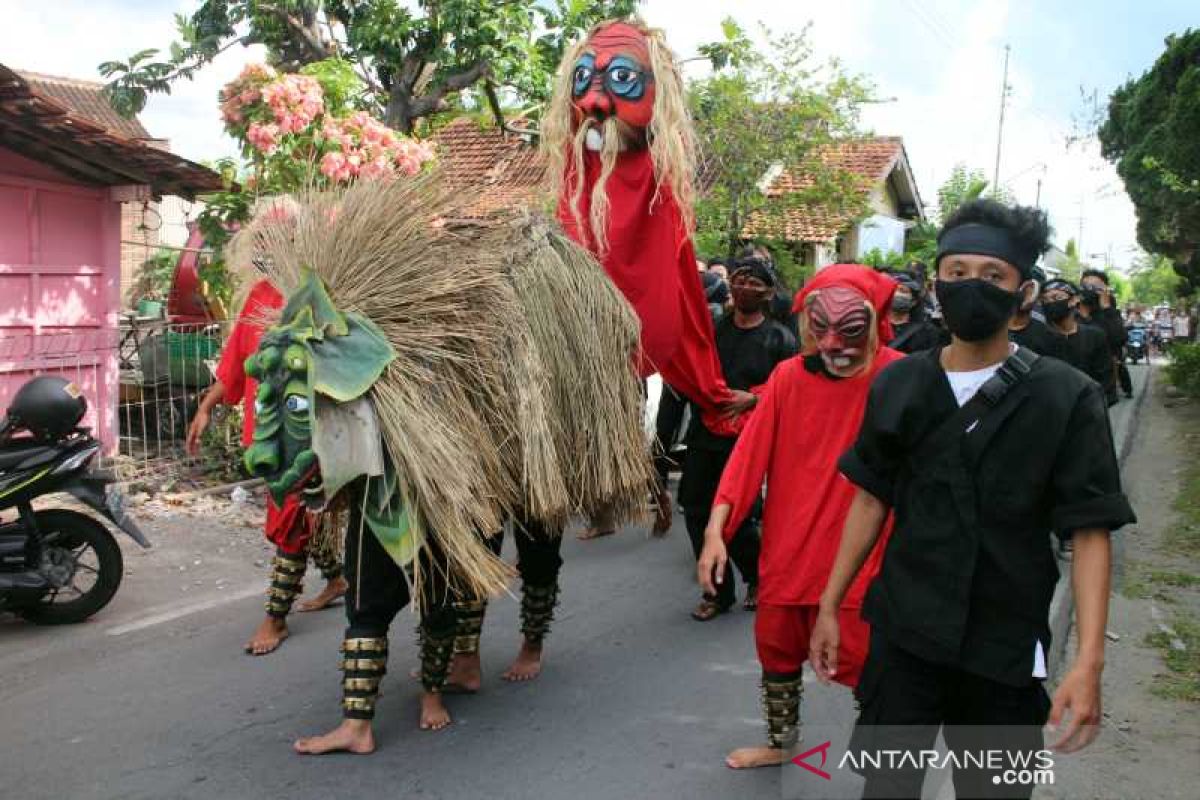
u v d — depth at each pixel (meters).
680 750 3.96
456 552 3.55
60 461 5.20
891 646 2.47
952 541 2.37
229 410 8.38
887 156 20.30
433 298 3.72
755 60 14.20
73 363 8.38
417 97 10.34
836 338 3.22
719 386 5.09
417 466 3.49
